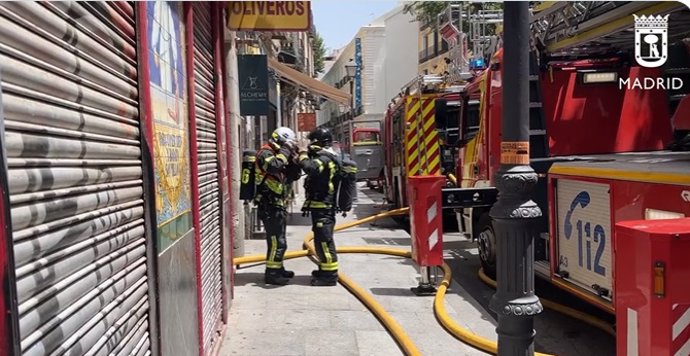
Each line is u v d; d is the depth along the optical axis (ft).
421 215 20.99
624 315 8.54
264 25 20.71
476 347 16.07
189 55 12.28
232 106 27.30
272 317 18.52
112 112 7.36
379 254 29.22
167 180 9.93
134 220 8.21
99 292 6.66
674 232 7.78
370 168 59.00
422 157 37.50
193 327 11.84
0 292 4.38
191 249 11.79
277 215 22.62
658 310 7.77
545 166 19.17
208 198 14.85
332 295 21.20
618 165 14.70
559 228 17.42
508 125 10.14
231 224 19.56
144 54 8.55
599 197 15.21
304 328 17.49
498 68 22.17
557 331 18.19
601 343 17.10
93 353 6.42
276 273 22.72
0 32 4.66
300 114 86.43
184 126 11.78
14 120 4.85
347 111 108.37
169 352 9.63
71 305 5.87
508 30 9.95
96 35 6.83
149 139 8.66
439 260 21.11
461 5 35.73
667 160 15.53
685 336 7.75
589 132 21.31
